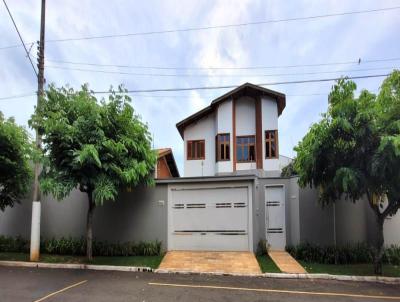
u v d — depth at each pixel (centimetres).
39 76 1100
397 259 1019
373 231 1122
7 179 1155
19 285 763
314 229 1116
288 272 878
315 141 860
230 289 734
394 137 721
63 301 634
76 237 1231
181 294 690
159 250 1130
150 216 1198
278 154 2066
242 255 1077
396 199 845
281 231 1206
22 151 1150
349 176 785
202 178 1173
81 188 1025
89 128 955
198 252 1131
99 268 962
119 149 952
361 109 821
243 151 2144
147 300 645
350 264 994
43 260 1052
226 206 1165
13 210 1320
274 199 1226
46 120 934
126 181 990
